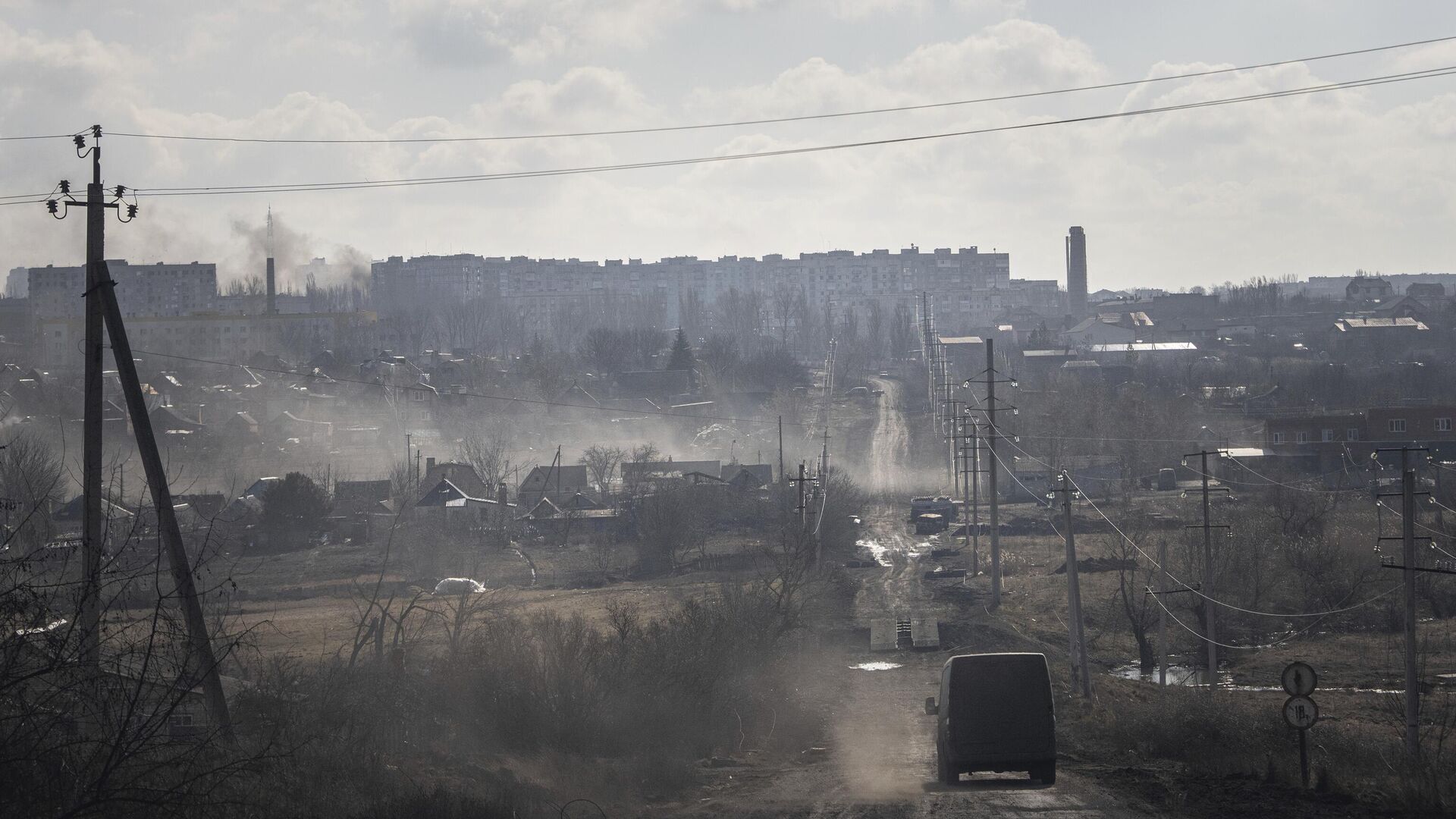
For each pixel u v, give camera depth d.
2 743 18.62
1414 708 37.25
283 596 93.94
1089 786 31.67
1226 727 41.59
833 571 98.00
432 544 112.00
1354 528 102.88
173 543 27.19
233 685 33.16
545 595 93.94
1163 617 63.03
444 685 38.38
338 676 34.72
